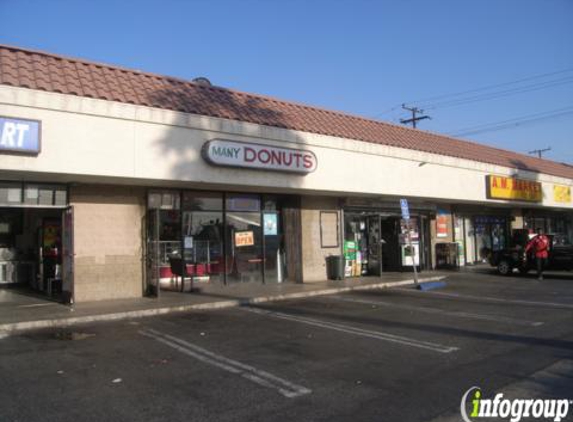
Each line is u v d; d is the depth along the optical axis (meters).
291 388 6.10
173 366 7.07
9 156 9.93
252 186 14.14
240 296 13.52
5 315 10.48
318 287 15.68
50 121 10.38
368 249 19.94
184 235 14.61
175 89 13.39
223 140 12.94
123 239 13.27
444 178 20.33
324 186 15.50
